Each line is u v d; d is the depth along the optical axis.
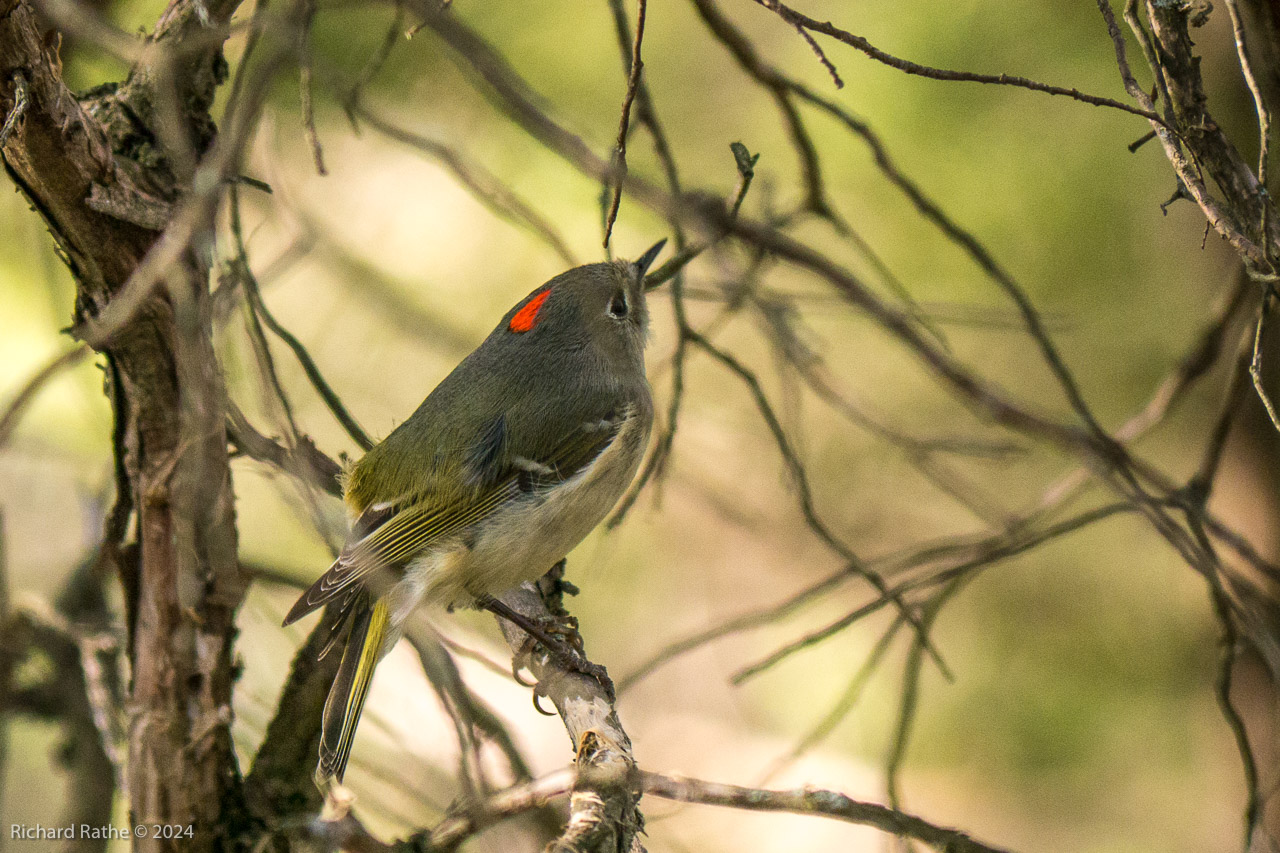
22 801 10.70
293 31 4.87
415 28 5.37
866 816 4.88
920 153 10.48
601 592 12.72
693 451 12.57
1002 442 11.26
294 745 6.47
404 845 5.33
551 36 10.41
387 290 9.08
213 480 5.77
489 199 6.90
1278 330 8.39
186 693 6.01
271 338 10.44
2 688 8.09
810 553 12.90
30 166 5.14
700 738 12.73
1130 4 5.39
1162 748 11.45
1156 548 11.70
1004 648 12.09
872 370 12.28
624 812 4.98
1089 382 11.41
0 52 4.77
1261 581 10.35
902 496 12.55
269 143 7.65
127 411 5.81
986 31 10.12
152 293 5.44
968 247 7.16
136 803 6.12
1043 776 11.70
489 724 6.32
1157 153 10.41
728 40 7.05
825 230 10.84
